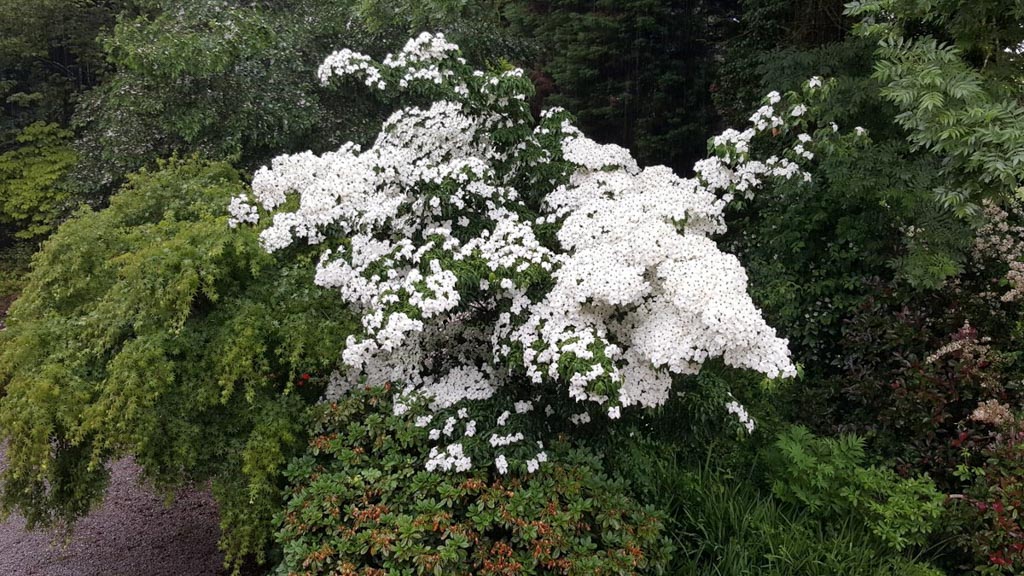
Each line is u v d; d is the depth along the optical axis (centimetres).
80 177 784
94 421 304
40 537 437
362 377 366
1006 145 316
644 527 293
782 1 733
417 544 269
